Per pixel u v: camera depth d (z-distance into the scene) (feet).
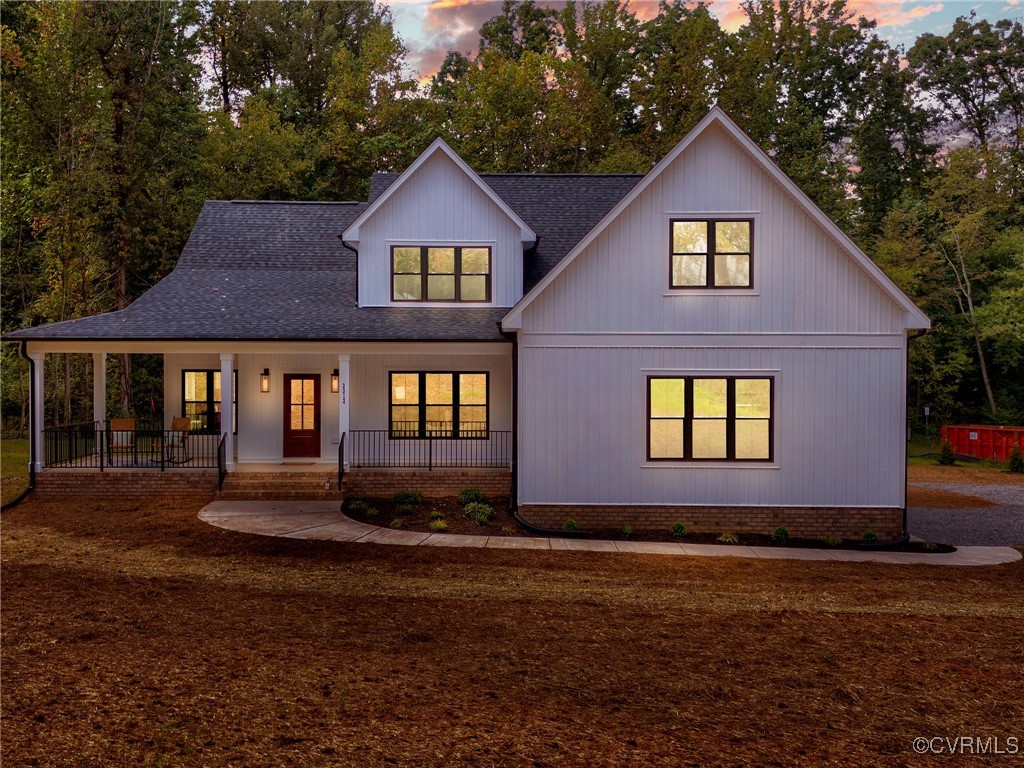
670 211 51.80
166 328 58.34
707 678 24.79
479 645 27.53
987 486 77.46
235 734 19.48
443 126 131.44
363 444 63.26
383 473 58.75
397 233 62.44
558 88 130.31
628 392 52.26
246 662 24.82
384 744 19.22
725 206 51.72
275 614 30.63
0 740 18.62
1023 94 142.72
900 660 26.96
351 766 17.97
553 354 52.13
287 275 67.77
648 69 143.02
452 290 62.90
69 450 62.13
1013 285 116.67
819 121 131.44
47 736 18.97
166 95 104.17
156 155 105.70
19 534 45.85
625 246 51.88
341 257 70.13
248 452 64.80
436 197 62.44
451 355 63.16
